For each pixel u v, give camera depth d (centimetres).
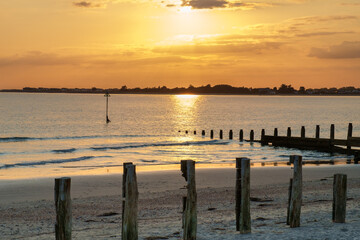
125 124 8694
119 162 3491
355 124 8900
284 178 2497
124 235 812
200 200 1764
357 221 1112
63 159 3672
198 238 971
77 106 16400
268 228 1070
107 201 1806
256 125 8719
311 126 8444
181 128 7994
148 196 1900
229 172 2706
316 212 1309
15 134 6594
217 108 16762
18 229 1311
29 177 2641
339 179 1084
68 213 741
